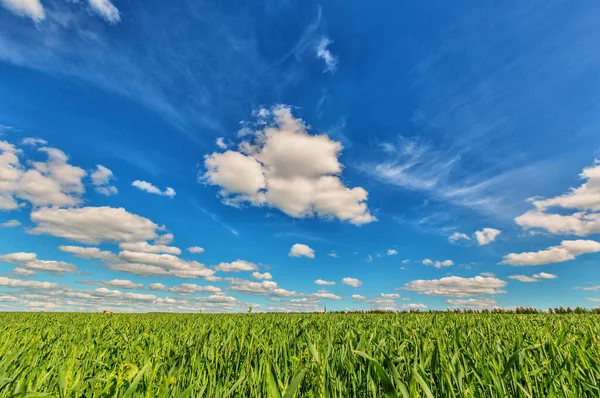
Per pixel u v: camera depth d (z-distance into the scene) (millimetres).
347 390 1955
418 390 1752
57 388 2018
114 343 3771
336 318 8312
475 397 1899
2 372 2170
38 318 10125
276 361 2514
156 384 1969
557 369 2119
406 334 4051
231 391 1895
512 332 4426
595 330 4102
